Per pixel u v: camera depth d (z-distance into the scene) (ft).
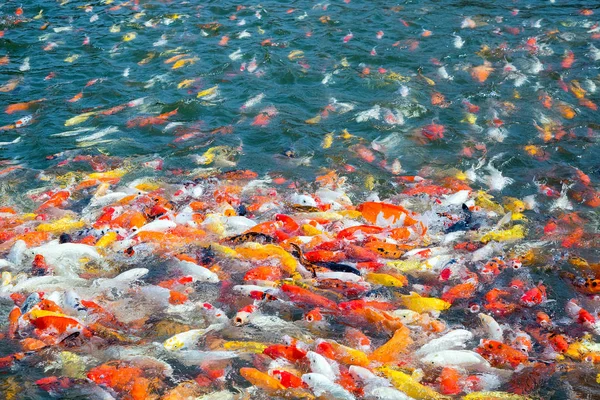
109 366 26.81
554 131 48.80
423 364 27.45
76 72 60.18
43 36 68.44
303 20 71.56
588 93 54.44
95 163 45.09
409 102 53.06
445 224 37.99
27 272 33.40
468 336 29.07
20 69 60.80
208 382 26.30
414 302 31.14
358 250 35.04
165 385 26.18
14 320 29.43
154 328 29.50
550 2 76.33
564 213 39.06
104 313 30.40
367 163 45.09
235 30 69.15
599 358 27.63
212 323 29.86
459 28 68.49
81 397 25.46
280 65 60.44
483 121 50.31
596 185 42.09
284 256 33.88
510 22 70.03
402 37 66.49
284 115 51.88
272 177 43.47
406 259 34.71
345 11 73.97
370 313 29.94
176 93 55.77
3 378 26.40
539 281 33.24
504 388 26.30
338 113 52.08
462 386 26.27
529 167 44.50
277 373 26.00
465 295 32.12
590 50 62.59
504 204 40.06
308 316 29.71
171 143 48.03
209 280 32.78
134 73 59.93
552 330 29.76
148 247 35.32
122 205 39.47
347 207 39.60
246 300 31.45
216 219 37.40
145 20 72.64
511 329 29.84
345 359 27.32
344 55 62.54
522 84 55.98
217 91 55.88
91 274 33.73
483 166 44.55
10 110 52.65
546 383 26.55
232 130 49.70
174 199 40.65
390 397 25.32
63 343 28.27
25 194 41.16
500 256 34.91
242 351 27.76
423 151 46.60
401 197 40.78
